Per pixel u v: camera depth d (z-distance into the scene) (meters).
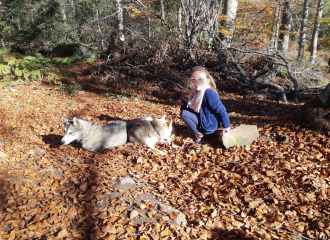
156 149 4.59
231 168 3.91
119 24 14.05
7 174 3.55
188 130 5.50
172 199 3.27
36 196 3.15
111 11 17.09
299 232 2.76
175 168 4.05
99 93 9.12
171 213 2.90
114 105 7.84
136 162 4.09
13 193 3.14
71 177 3.59
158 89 9.84
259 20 13.22
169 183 3.62
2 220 2.71
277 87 9.41
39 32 15.66
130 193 3.29
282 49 13.00
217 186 3.52
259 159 4.06
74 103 7.84
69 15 18.56
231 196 3.31
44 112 6.80
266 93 10.03
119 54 10.45
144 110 7.45
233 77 9.98
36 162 3.98
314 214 2.95
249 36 13.30
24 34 15.64
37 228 2.62
